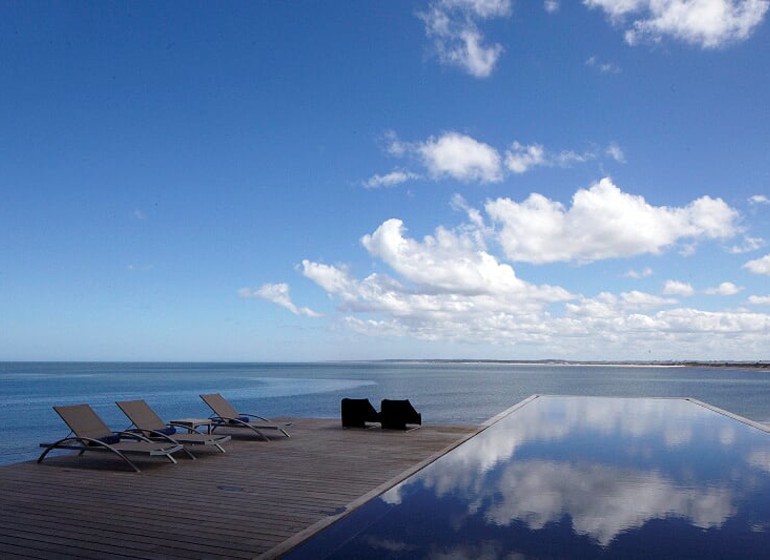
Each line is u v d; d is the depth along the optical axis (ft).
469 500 17.34
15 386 158.71
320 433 30.94
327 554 12.59
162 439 24.31
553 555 12.70
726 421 36.86
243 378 225.97
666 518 15.61
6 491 17.62
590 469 22.03
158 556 12.10
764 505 16.98
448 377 253.65
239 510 15.65
